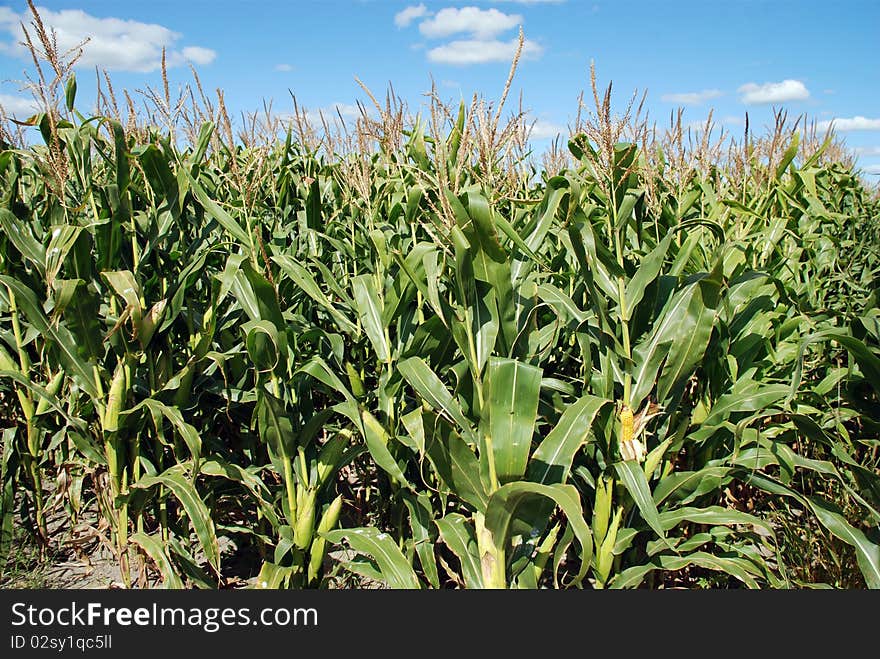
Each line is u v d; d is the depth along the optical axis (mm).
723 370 3521
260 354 3148
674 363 3033
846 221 7027
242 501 4438
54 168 3418
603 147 3238
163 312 3490
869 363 2850
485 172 3594
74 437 3393
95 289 3549
